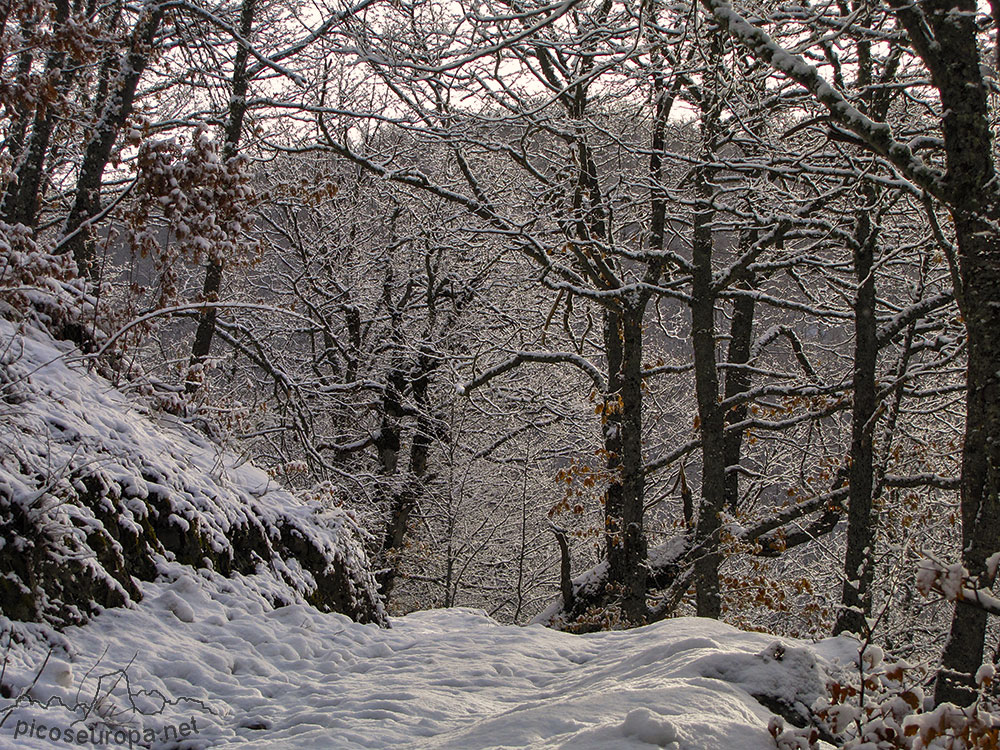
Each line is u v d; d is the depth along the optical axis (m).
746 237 14.98
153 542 7.90
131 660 6.43
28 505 6.40
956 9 4.93
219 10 14.42
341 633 8.84
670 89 13.18
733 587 14.59
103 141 11.54
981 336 4.86
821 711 4.44
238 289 20.70
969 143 4.93
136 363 10.57
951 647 4.96
